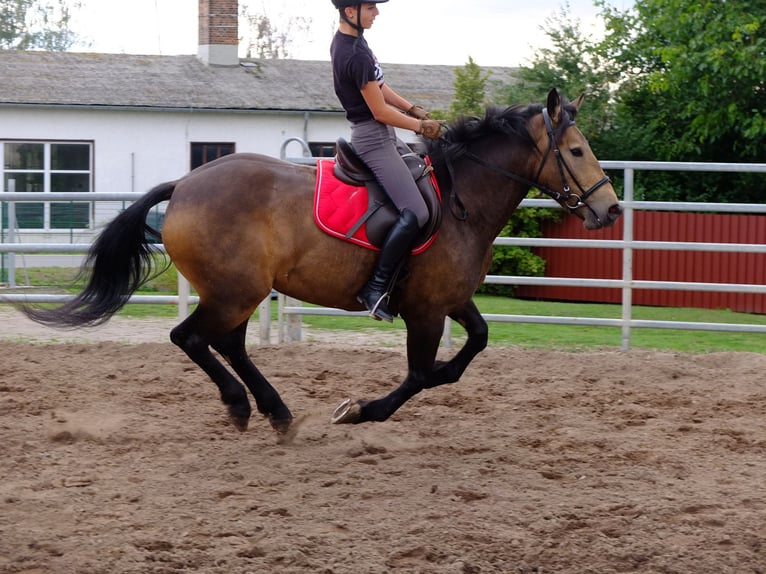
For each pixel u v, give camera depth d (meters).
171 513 4.70
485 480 5.40
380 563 4.12
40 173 20.86
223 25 24.30
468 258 5.84
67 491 5.02
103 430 6.30
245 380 6.06
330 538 4.38
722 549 4.39
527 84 20.38
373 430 6.56
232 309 5.59
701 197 18.50
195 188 5.62
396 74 26.34
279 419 6.05
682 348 10.70
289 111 21.80
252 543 4.31
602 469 5.68
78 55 24.02
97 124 21.00
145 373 8.29
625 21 19.41
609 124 19.38
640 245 9.79
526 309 14.27
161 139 21.39
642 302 16.61
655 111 19.22
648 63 19.48
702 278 16.09
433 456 5.91
